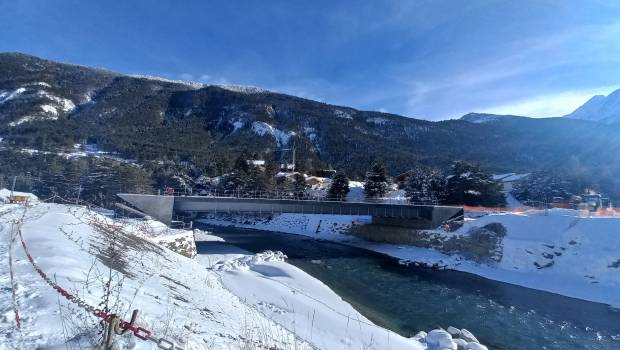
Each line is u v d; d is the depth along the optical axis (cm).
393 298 2361
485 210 5056
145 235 2534
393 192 7950
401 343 1331
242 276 2314
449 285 2803
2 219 1831
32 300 657
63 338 508
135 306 771
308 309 1689
